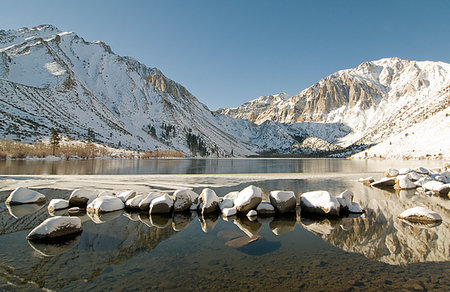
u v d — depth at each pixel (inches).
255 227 428.1
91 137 4847.4
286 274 247.6
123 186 863.7
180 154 5900.6
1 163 1967.3
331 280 235.0
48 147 2989.7
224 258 289.7
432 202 616.7
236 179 1095.0
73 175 1193.4
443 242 340.8
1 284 227.0
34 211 527.2
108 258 289.1
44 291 215.6
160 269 259.9
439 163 2546.8
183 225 439.8
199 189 825.5
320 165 2659.9
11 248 318.3
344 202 529.0
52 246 327.9
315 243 343.0
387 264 271.6
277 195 538.6
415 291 214.5
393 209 548.4
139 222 458.6
